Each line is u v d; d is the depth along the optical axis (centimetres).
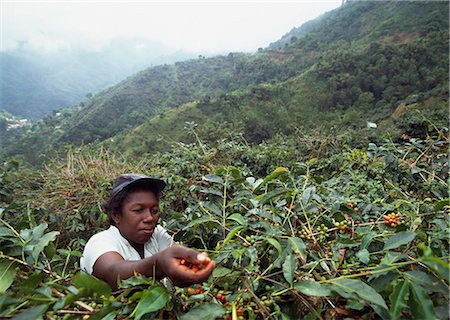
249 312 111
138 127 5147
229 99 5525
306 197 172
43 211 327
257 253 143
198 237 200
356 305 106
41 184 395
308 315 111
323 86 5856
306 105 5588
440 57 5247
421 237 134
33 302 104
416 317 96
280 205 179
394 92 5034
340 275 125
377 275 111
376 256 140
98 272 134
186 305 118
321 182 264
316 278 121
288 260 115
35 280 124
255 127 4800
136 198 156
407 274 105
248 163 514
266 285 127
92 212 327
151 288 105
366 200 224
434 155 344
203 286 127
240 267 130
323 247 150
